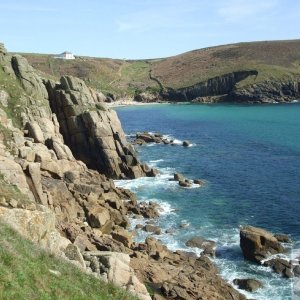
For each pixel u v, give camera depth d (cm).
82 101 8425
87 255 2895
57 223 4525
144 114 19062
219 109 19625
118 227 5344
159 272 3916
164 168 8694
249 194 6694
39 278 1825
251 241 4500
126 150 8269
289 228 5288
